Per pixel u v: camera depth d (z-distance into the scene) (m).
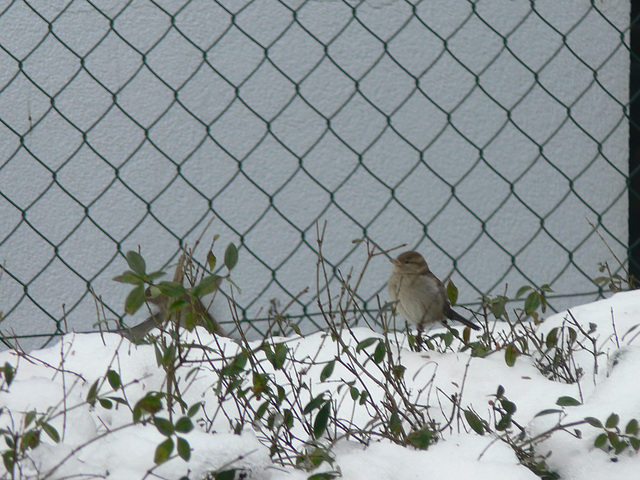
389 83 9.93
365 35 9.85
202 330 6.95
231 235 9.80
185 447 4.14
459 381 6.14
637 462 4.84
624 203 10.26
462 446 4.94
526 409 5.79
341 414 5.70
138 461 4.53
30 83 9.52
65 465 4.50
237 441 4.68
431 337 6.79
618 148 10.25
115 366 6.15
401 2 9.86
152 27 9.60
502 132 10.14
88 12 9.52
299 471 4.64
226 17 9.69
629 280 8.29
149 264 9.70
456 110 10.06
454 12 9.95
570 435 4.99
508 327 7.85
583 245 10.21
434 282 7.99
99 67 9.60
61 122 9.59
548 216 9.59
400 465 4.67
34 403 5.34
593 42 10.12
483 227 8.57
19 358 6.39
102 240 9.66
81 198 9.65
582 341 6.82
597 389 5.45
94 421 5.32
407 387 6.03
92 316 9.57
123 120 9.66
